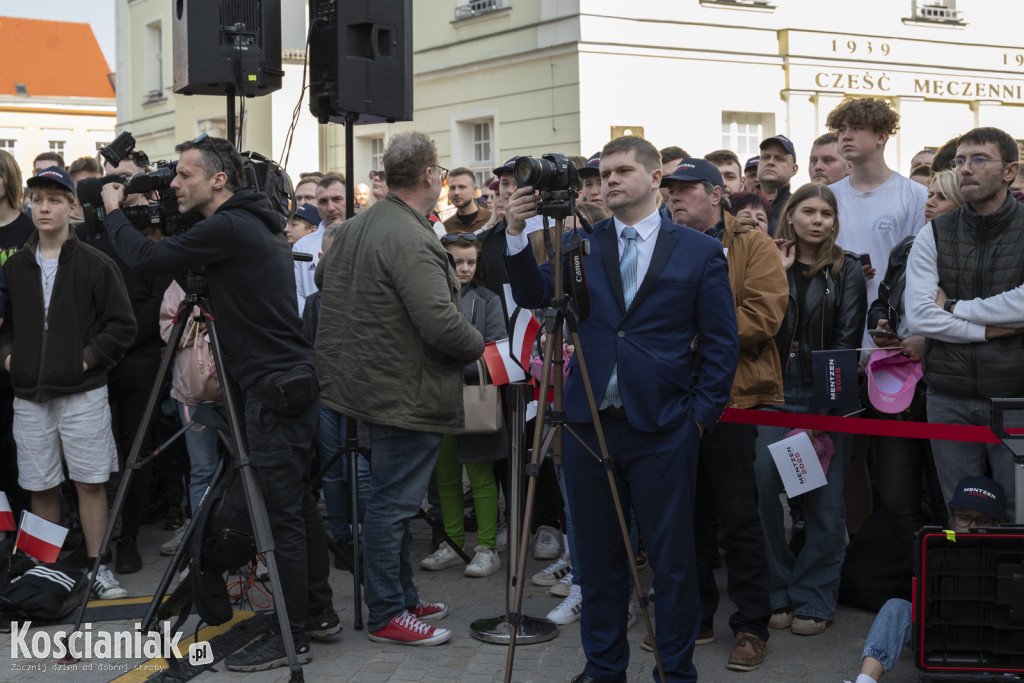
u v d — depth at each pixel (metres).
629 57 13.48
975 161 4.05
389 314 4.28
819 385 4.48
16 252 5.39
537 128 13.81
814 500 4.57
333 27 5.51
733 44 14.17
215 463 5.57
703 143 14.13
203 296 4.23
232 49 5.70
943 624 3.71
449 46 14.96
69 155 38.25
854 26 14.95
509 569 4.54
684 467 3.71
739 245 4.45
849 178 5.66
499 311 5.47
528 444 5.20
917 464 4.58
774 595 4.66
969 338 4.08
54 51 39.31
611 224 3.90
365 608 5.00
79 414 5.24
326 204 7.21
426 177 4.40
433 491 6.38
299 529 4.26
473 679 4.09
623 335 3.74
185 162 4.23
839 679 4.05
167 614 4.17
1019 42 16.23
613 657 3.87
